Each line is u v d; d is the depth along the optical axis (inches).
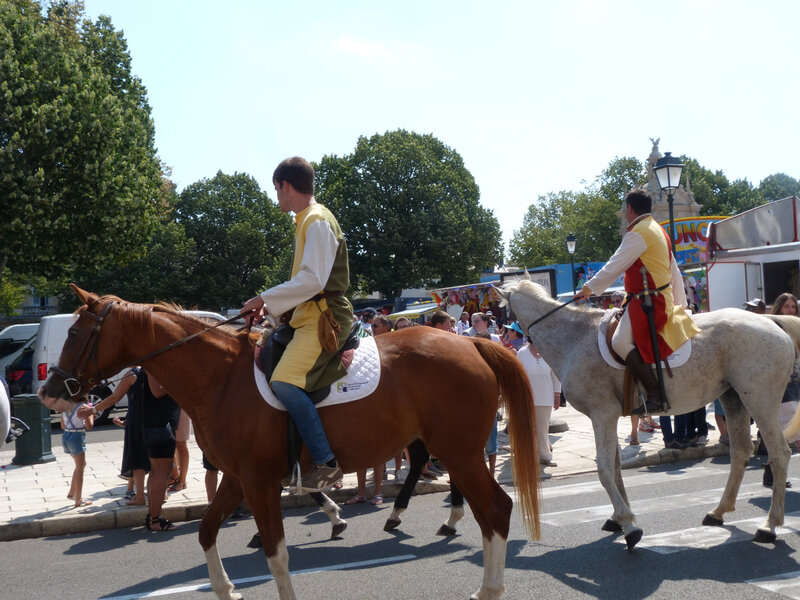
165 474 292.8
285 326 176.7
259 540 256.8
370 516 301.9
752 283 580.1
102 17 1161.4
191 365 174.9
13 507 318.7
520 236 2694.4
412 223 1737.2
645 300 229.6
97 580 223.3
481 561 220.7
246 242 2110.0
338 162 1909.4
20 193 836.0
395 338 188.2
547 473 373.1
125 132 976.3
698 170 2522.1
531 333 264.1
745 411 247.4
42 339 604.4
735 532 236.8
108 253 987.3
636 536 217.9
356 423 173.8
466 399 182.4
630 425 515.8
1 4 904.3
